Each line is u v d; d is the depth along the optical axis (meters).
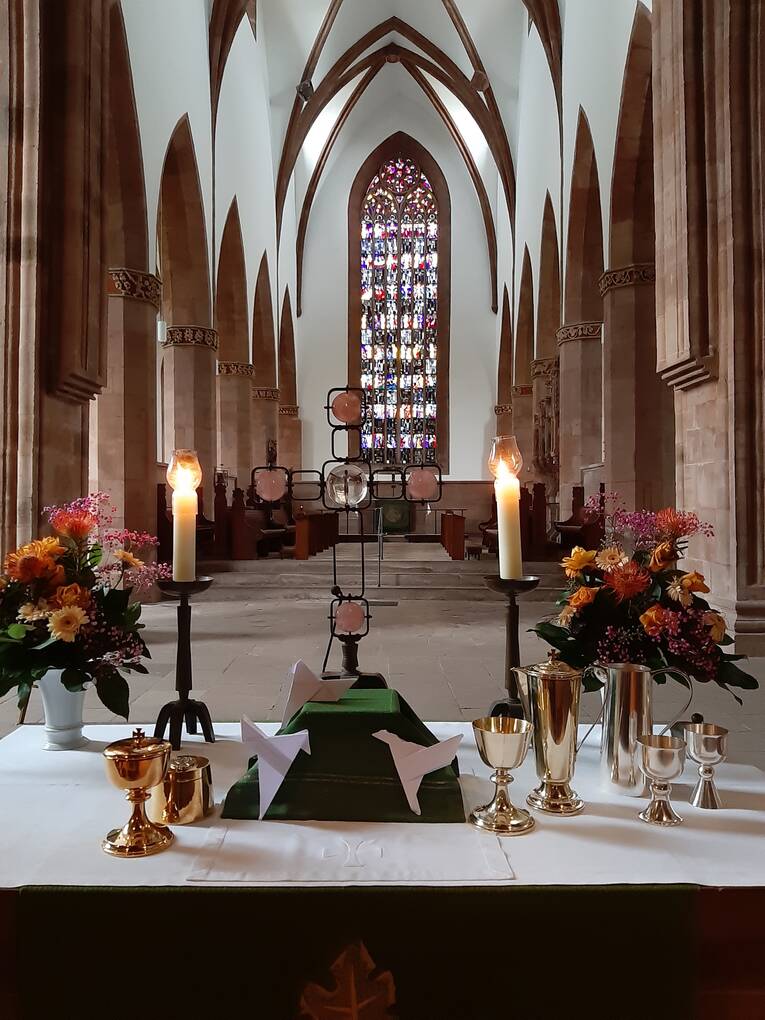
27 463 6.35
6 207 6.41
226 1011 1.35
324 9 18.38
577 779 1.97
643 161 10.96
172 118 11.29
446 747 1.70
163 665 5.71
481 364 25.33
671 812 1.67
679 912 1.36
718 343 6.57
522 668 1.87
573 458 14.18
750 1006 1.38
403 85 24.48
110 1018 1.35
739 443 6.32
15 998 1.37
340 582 9.78
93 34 6.84
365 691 2.00
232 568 10.32
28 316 6.38
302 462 25.38
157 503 10.26
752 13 6.43
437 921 1.35
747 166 6.44
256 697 4.74
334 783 1.69
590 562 2.37
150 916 1.34
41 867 1.43
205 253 13.12
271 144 19.89
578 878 1.39
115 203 9.84
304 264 25.53
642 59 10.19
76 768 2.06
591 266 13.84
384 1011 1.35
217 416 17.03
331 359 25.53
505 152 20.80
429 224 25.84
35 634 2.20
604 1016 1.36
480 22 18.95
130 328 9.91
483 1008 1.35
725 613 6.34
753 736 3.87
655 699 4.68
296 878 1.38
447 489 24.61
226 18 13.58
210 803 1.71
